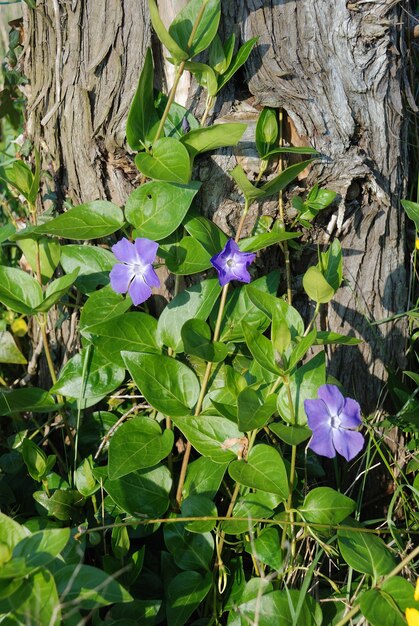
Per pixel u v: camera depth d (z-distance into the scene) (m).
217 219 0.88
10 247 1.07
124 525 0.79
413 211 0.87
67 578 0.71
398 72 0.89
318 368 0.82
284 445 0.89
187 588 0.81
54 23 0.89
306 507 0.81
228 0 0.85
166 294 0.91
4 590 0.69
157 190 0.86
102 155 0.89
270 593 0.77
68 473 0.89
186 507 0.82
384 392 0.94
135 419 0.85
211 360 0.83
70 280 0.84
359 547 0.78
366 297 0.92
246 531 0.82
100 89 0.88
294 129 0.87
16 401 0.87
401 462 0.93
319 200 0.87
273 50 0.86
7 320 0.99
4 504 0.88
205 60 0.86
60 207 0.93
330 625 0.80
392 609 0.75
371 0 0.86
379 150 0.89
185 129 0.86
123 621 0.77
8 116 1.07
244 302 0.88
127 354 0.83
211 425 0.83
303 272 0.90
